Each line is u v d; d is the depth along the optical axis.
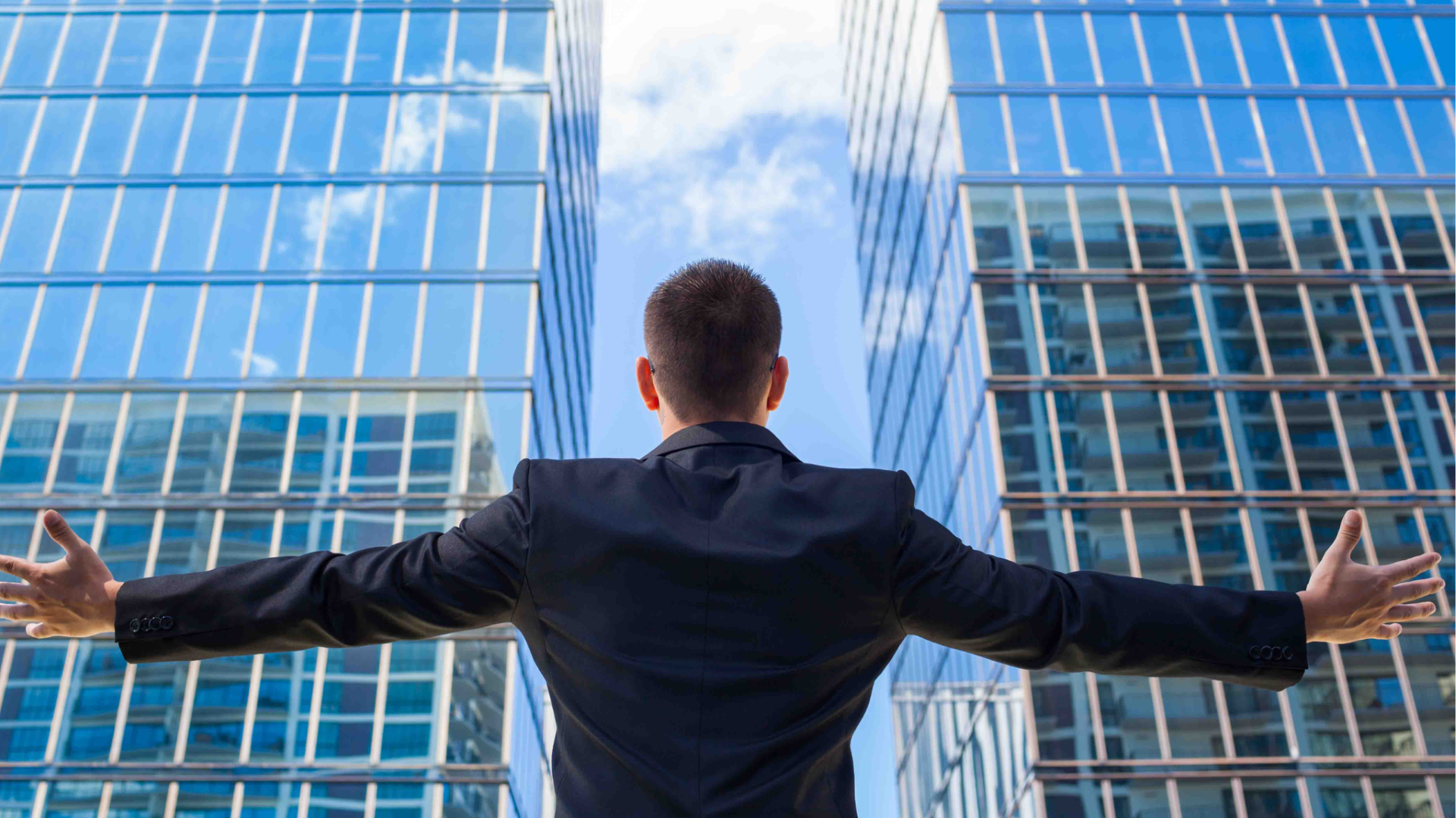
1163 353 25.25
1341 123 28.05
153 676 21.39
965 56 28.67
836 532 1.44
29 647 21.62
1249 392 24.91
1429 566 1.63
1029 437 24.31
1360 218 26.88
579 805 1.35
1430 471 24.08
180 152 26.88
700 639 1.37
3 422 23.72
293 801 20.41
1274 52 28.84
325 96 27.62
